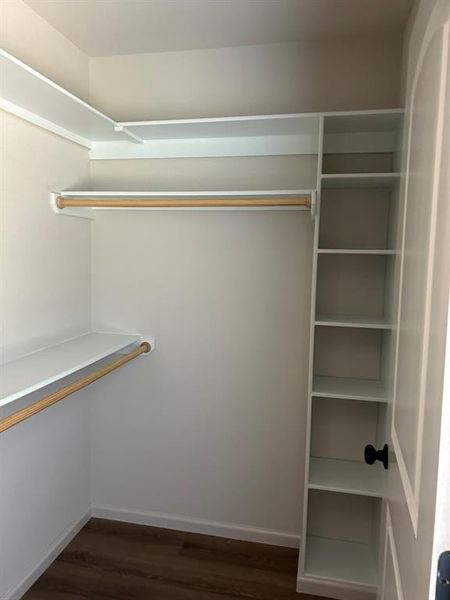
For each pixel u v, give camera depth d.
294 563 2.07
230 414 2.21
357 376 2.08
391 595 1.00
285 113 2.03
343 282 2.05
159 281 2.23
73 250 2.12
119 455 2.36
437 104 0.69
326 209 2.04
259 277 2.12
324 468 2.04
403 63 1.86
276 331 2.13
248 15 1.77
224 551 2.15
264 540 2.21
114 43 2.04
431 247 0.69
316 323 1.82
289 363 2.13
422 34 0.89
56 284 2.00
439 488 0.56
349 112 1.70
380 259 2.01
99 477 2.39
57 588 1.90
